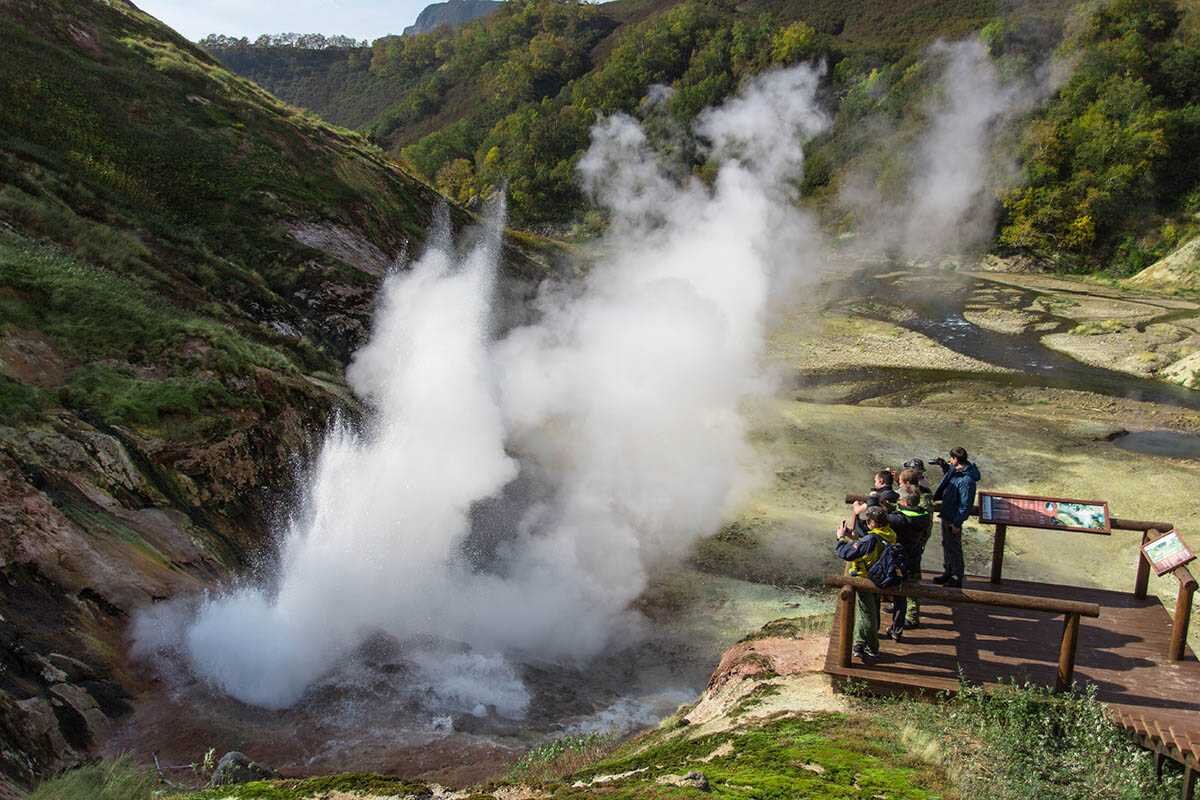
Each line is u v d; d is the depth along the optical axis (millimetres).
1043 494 19828
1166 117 60281
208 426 13008
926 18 93438
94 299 14109
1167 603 14820
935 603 9047
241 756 7191
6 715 6973
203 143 23562
